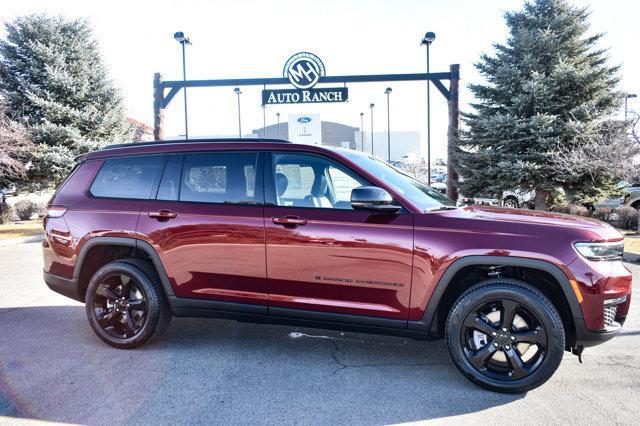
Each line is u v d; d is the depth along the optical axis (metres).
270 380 3.68
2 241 11.34
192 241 4.01
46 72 15.51
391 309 3.60
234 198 4.00
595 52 14.84
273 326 5.00
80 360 4.05
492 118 14.43
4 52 15.76
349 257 3.64
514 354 3.40
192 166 4.20
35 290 6.64
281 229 3.79
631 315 5.33
